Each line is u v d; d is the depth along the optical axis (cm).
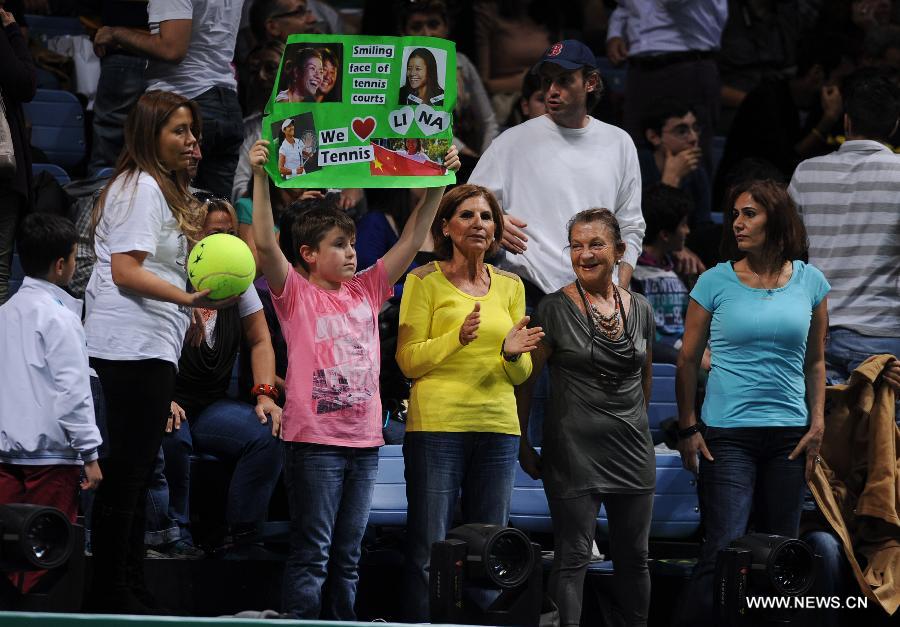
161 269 1530
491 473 1588
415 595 1569
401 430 1842
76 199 2047
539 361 1644
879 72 2302
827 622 1761
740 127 2705
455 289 1622
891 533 1822
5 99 1784
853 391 1852
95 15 2839
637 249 1908
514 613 1438
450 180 1587
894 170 1961
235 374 2014
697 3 2602
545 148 1886
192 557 1745
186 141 1534
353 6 3481
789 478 1695
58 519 1366
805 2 3275
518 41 2911
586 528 1606
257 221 1521
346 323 1554
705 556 1700
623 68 3209
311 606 1504
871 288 1967
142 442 1508
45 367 1472
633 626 1633
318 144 1553
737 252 1769
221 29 2103
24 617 1256
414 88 1573
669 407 2055
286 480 1543
